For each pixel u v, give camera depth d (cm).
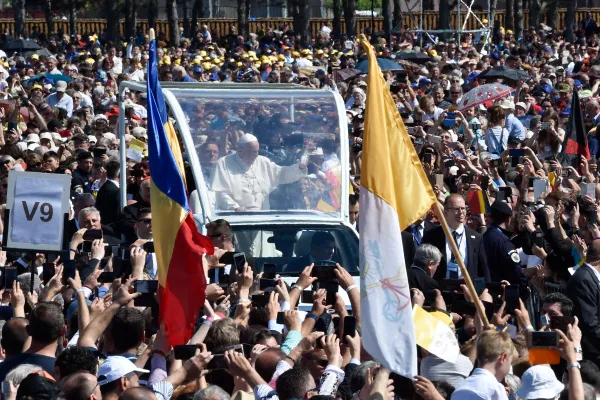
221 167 3647
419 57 10531
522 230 3719
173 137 2808
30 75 9225
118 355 2259
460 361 2355
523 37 14825
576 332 2364
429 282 3019
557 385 2159
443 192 4219
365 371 2114
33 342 2275
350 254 3544
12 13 18912
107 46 12938
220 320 2334
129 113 5875
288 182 3662
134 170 4469
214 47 11912
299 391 2030
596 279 3139
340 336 2472
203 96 3741
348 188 3706
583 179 4434
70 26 15825
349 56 11206
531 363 2164
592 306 3119
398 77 6650
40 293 2595
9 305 2725
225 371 2216
